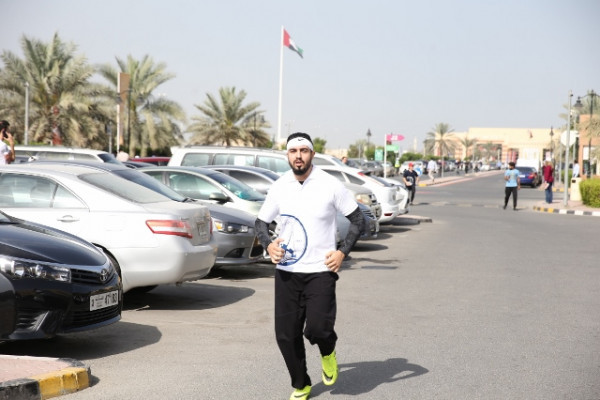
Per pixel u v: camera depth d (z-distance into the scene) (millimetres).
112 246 8391
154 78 49875
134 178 10023
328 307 5156
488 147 182500
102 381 5766
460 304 9500
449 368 6328
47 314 6082
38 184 8703
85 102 42188
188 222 8695
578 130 41188
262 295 10039
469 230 20703
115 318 6820
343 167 19719
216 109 58781
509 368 6363
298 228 5172
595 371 6320
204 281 11188
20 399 5094
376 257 14586
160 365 6289
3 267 5949
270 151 17859
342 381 5895
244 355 6680
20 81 42219
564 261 14078
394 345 7164
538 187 55156
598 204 30453
